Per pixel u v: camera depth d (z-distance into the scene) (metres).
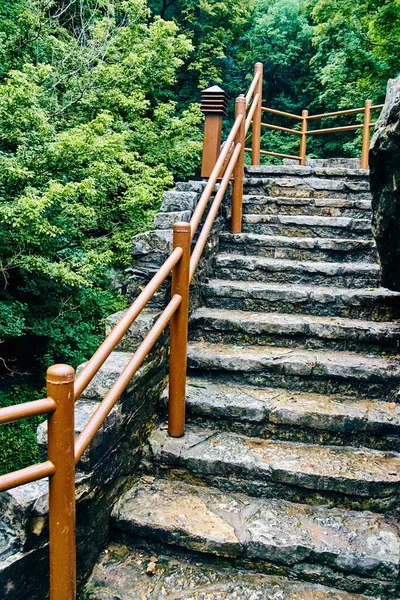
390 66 9.39
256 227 3.96
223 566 1.93
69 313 7.21
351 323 2.93
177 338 2.30
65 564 1.44
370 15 10.03
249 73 15.87
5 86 4.80
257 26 15.84
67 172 5.40
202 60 12.62
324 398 2.58
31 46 6.60
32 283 6.43
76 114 6.90
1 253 5.47
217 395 2.57
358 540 1.90
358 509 2.11
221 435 2.46
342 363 2.62
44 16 7.04
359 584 1.82
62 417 1.35
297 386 2.67
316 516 2.06
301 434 2.41
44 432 1.82
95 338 7.38
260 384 2.71
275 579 1.88
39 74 5.34
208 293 3.30
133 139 7.82
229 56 15.65
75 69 7.02
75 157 5.23
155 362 2.49
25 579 1.51
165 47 7.60
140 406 2.29
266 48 15.63
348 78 11.43
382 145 2.12
